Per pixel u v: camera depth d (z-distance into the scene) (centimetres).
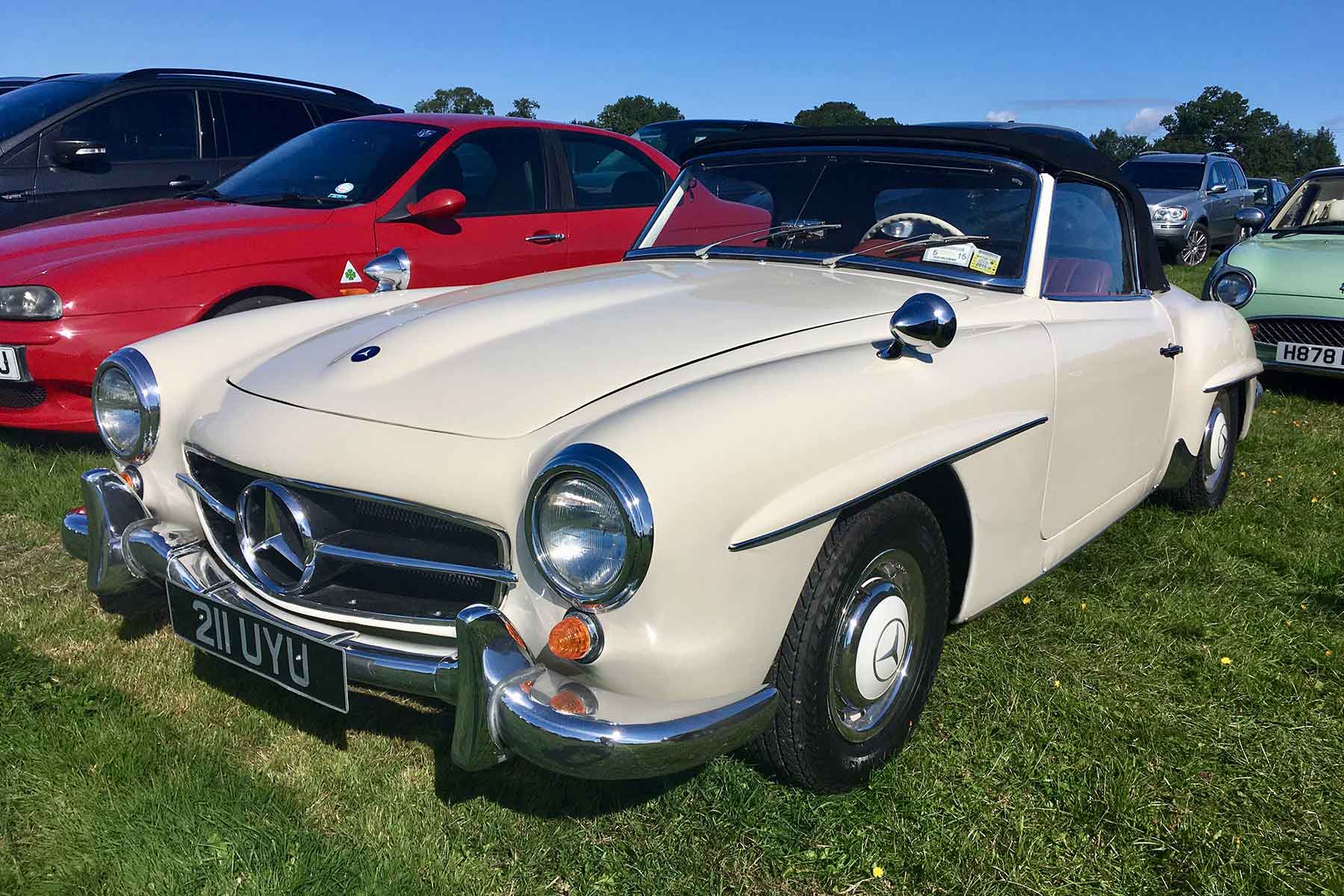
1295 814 234
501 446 201
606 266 327
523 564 195
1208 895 207
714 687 195
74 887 199
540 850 214
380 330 261
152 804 221
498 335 244
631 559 177
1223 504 439
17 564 348
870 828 224
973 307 272
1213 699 281
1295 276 636
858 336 247
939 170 309
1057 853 219
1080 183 318
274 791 228
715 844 218
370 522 219
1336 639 315
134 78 631
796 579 203
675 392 200
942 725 263
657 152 619
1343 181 708
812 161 332
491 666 190
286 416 228
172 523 262
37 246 431
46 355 410
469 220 516
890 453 216
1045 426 272
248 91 669
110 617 309
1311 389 666
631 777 184
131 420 260
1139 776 244
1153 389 339
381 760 243
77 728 247
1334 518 423
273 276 446
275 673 220
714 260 331
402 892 199
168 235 443
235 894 197
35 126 590
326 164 520
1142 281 357
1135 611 331
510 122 552
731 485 186
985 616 325
